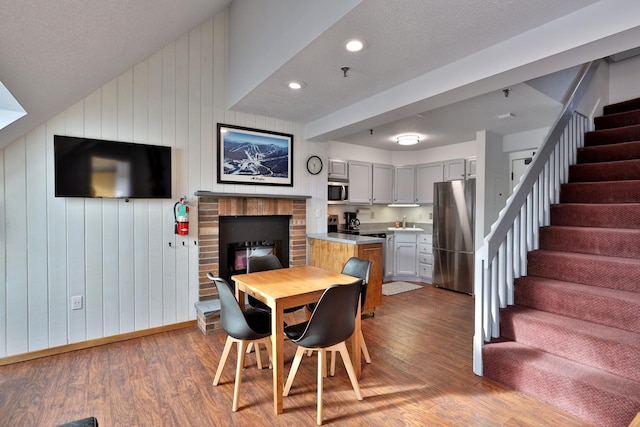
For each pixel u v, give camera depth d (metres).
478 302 2.36
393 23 1.90
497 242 2.40
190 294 3.42
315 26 2.08
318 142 4.38
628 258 2.33
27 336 2.63
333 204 5.52
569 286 2.33
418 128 4.29
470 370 2.46
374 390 2.21
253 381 2.34
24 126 2.43
